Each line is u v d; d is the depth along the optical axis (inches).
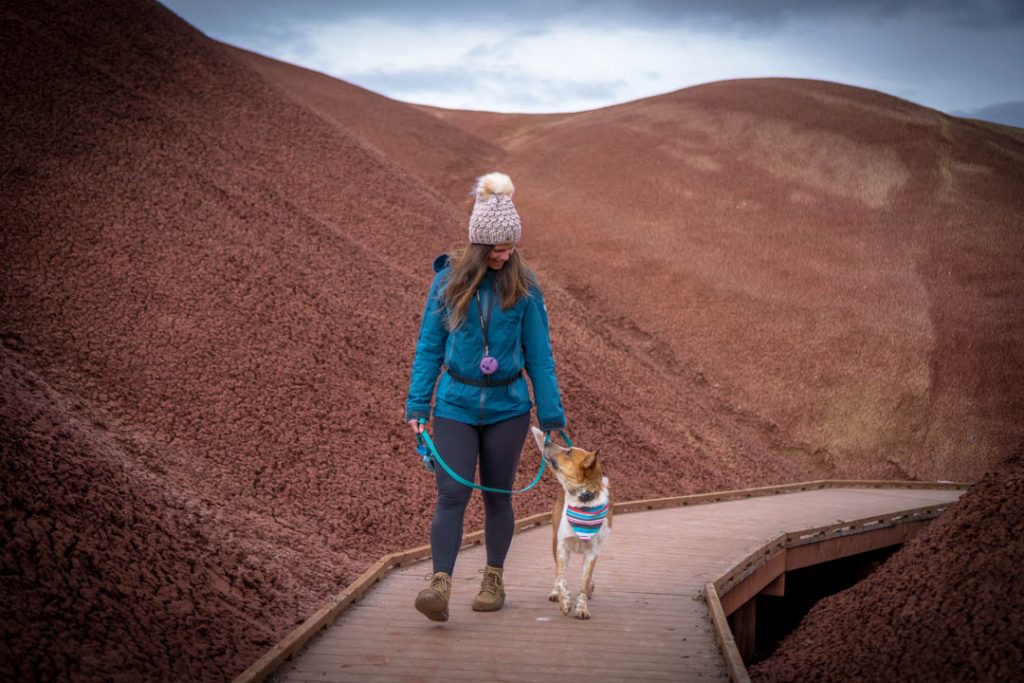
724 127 1386.6
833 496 569.6
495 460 182.5
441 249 721.6
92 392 315.3
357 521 303.1
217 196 539.2
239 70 858.1
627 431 551.8
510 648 174.1
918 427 815.1
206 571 198.1
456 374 178.2
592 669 164.2
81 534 176.9
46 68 581.6
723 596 259.9
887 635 211.9
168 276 418.0
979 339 907.4
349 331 455.2
